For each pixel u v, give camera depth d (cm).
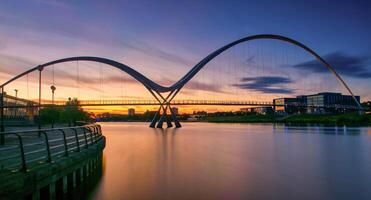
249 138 5841
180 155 3198
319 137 6094
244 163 2672
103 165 2517
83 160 1575
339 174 2186
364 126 12306
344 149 3856
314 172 2256
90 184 1802
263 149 3856
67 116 12400
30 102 10569
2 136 2114
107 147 4009
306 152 3516
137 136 6394
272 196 1625
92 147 1836
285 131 8656
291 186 1831
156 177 2058
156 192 1683
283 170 2345
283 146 4259
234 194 1655
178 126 11944
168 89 11012
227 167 2462
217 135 6819
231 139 5559
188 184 1866
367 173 2214
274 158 3011
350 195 1645
